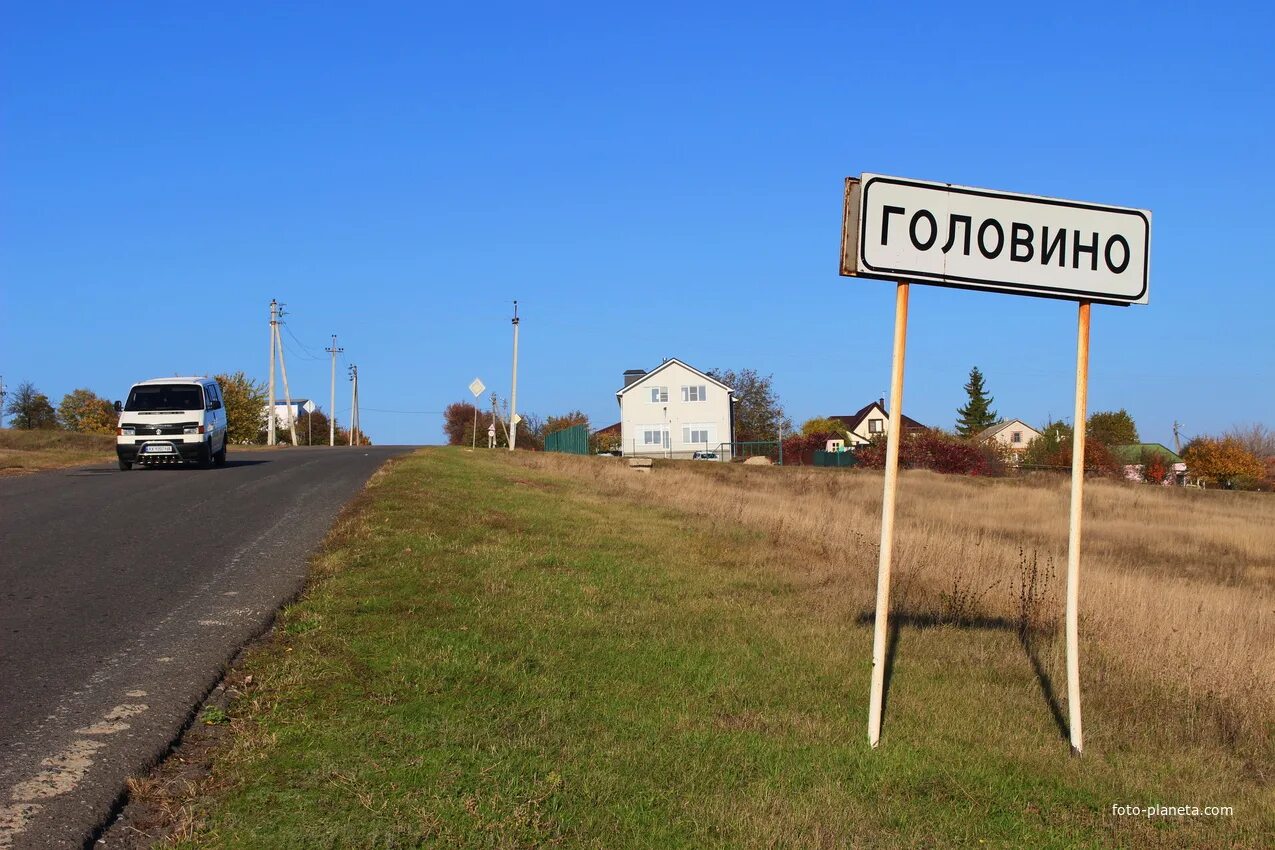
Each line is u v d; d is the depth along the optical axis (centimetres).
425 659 679
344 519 1338
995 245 586
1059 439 7069
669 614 885
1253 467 7319
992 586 1021
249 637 731
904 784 515
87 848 404
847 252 573
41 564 1012
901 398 578
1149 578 1531
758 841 432
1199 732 634
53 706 567
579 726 570
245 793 456
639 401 7450
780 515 1775
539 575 1019
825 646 791
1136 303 606
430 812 439
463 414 10506
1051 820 485
